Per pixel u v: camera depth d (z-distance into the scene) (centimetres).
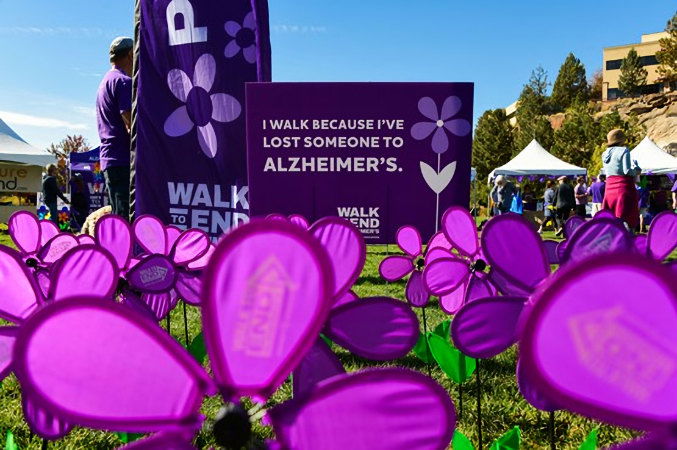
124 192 414
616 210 609
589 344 39
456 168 357
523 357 40
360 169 361
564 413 192
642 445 40
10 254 83
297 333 48
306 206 365
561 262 88
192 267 161
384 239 360
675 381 38
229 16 407
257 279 48
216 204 413
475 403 202
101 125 416
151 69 410
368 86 358
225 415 47
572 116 4781
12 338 75
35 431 66
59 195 1174
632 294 38
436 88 355
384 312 74
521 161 2034
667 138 4828
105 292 90
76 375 48
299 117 362
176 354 49
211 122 410
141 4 410
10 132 1549
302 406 49
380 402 48
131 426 49
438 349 154
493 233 96
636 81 6931
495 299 91
